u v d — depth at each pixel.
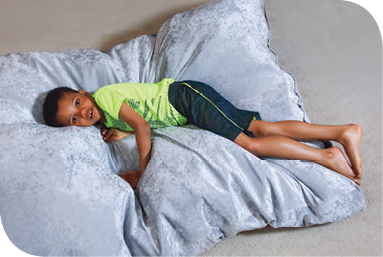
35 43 2.32
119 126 1.48
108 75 1.62
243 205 1.27
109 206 1.15
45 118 1.36
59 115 1.33
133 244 1.19
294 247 1.34
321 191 1.29
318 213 1.31
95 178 1.21
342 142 1.41
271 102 1.55
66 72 1.59
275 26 2.30
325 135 1.41
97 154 1.38
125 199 1.20
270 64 1.63
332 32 2.23
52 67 1.55
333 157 1.37
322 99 1.86
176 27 1.71
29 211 1.08
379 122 1.74
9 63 1.49
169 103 1.44
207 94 1.40
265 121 1.44
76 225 1.09
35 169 1.14
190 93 1.41
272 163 1.37
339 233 1.37
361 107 1.81
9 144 1.19
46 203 1.09
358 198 1.34
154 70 1.68
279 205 1.27
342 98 1.86
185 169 1.23
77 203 1.12
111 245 1.11
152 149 1.34
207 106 1.37
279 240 1.36
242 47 1.62
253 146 1.35
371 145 1.65
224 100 1.42
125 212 1.20
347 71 1.99
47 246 1.06
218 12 1.67
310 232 1.38
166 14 2.50
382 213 1.42
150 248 1.17
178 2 2.64
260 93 1.57
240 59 1.60
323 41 2.18
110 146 1.49
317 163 1.38
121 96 1.36
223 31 1.63
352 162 1.39
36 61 1.54
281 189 1.28
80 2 2.72
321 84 1.94
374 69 1.99
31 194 1.10
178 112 1.46
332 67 2.02
